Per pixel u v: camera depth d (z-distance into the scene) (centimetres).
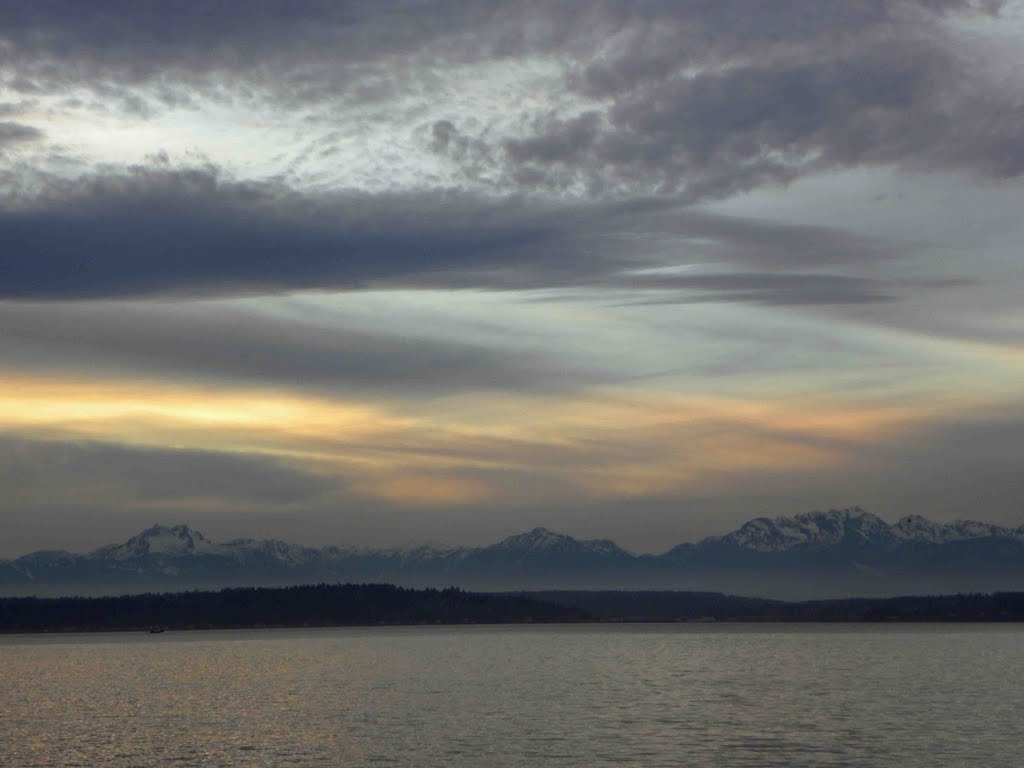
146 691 16650
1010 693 14825
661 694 15200
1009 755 9512
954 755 9519
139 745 10550
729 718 12125
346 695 15462
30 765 9494
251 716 12838
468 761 9406
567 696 15012
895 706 13238
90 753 10106
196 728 11750
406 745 10288
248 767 9281
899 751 9731
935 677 17862
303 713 13088
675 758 9450
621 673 19688
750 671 19925
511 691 15925
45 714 13375
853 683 16788
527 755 9656
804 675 18662
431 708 13488
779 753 9662
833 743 10206
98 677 19975
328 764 9369
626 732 11025
